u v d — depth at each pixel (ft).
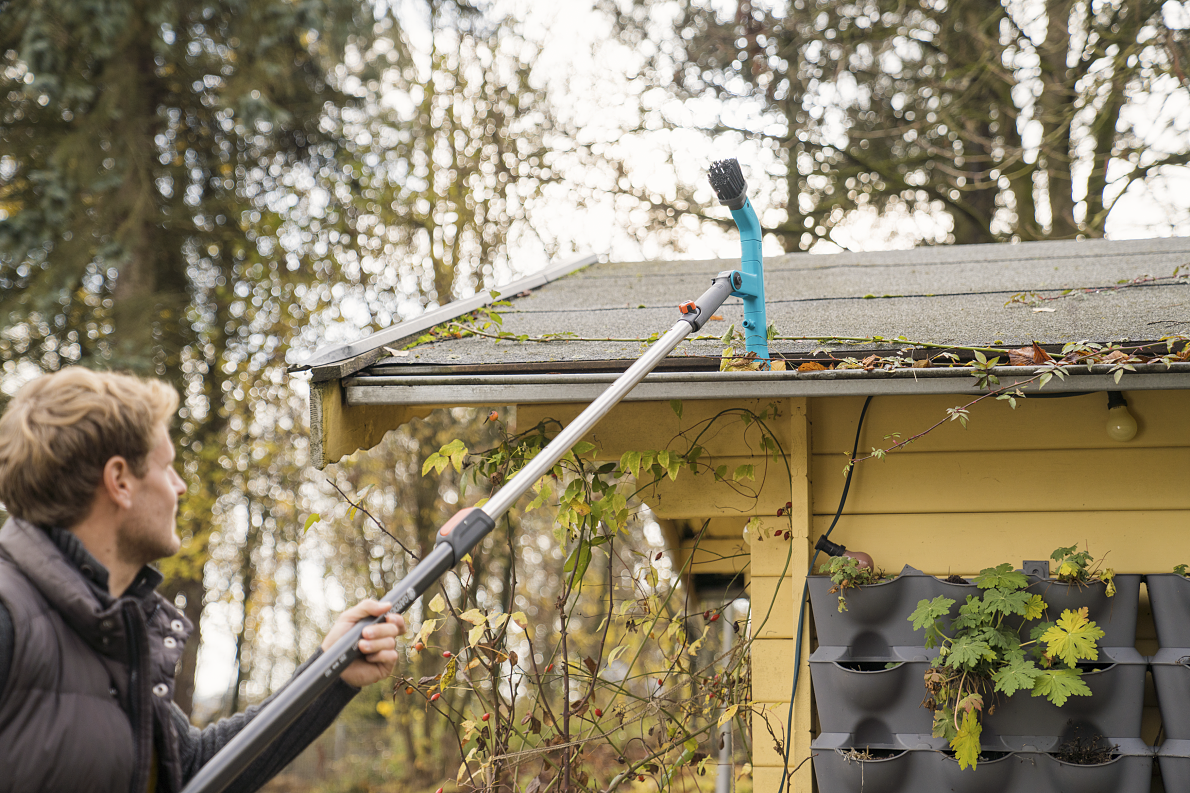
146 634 4.80
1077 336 8.76
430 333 10.93
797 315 11.12
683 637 10.62
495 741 10.34
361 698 37.29
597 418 6.93
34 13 27.50
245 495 34.78
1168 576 8.39
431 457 10.26
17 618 4.37
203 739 5.52
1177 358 8.03
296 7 30.07
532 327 11.32
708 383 8.79
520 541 31.86
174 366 30.89
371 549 33.65
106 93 28.81
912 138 32.96
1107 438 9.44
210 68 30.78
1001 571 8.53
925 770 8.50
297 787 36.42
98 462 4.75
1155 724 8.86
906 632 8.80
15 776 4.26
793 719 9.55
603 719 11.35
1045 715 8.32
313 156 33.60
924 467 9.77
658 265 17.03
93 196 29.22
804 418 9.78
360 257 33.19
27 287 28.58
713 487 10.16
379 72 34.01
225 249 32.53
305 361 9.23
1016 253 15.28
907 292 12.28
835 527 9.86
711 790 14.98
